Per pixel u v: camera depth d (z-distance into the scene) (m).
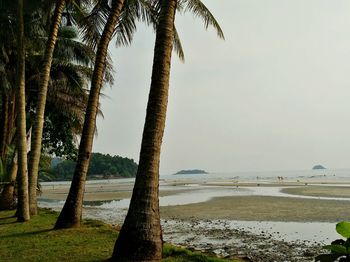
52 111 21.05
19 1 12.48
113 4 11.40
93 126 10.98
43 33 17.28
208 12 12.17
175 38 13.43
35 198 13.81
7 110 19.45
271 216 17.75
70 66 18.84
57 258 7.18
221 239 12.25
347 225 2.97
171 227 15.05
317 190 36.84
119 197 37.06
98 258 7.03
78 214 10.74
